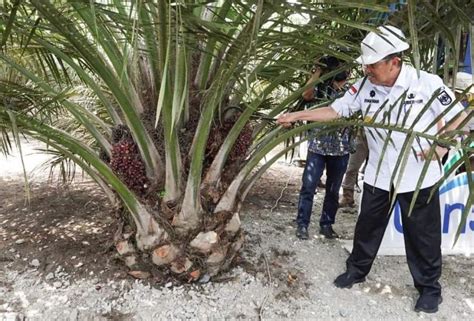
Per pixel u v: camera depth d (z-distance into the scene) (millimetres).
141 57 2611
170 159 2357
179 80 1876
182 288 2604
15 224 3350
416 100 2230
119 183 2293
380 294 2678
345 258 3055
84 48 1983
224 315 2428
